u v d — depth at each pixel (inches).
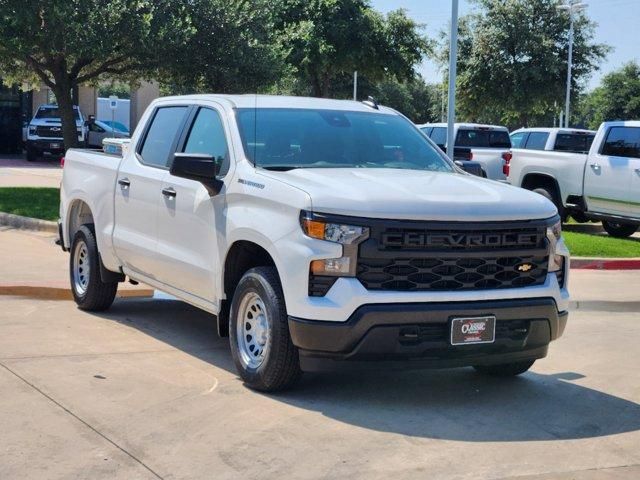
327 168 263.9
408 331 223.6
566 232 637.9
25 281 381.7
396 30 1205.1
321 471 191.6
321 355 225.9
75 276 354.3
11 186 807.7
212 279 263.1
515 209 237.3
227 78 678.5
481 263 232.5
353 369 226.8
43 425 214.4
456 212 228.5
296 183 236.8
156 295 386.0
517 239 236.5
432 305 225.0
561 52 1509.6
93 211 336.5
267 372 237.9
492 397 253.8
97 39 594.2
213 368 270.5
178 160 256.8
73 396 237.3
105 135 1406.3
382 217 223.1
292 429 217.8
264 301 238.4
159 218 293.1
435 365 231.5
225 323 264.8
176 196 282.4
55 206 629.3
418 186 241.3
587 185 626.2
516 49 1483.8
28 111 1622.8
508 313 233.3
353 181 240.8
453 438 216.5
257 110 279.9
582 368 292.5
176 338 309.4
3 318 331.0
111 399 236.1
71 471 187.3
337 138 279.7
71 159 365.1
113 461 193.6
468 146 847.7
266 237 235.9
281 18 1137.4
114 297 345.1
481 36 1486.2
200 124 289.9
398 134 295.4
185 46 646.5
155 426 216.5
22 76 774.5
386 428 221.6
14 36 591.8
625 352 317.1
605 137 619.8
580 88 1523.1
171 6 647.1
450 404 244.8
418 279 226.7
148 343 300.8
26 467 188.5
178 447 203.2
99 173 337.1
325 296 223.3
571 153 644.1
